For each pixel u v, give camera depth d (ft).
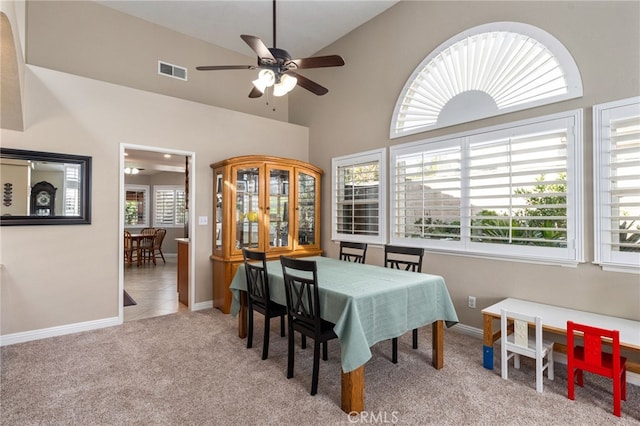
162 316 12.95
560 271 9.11
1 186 9.90
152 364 8.76
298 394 7.36
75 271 11.07
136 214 30.99
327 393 7.41
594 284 8.51
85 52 13.47
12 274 10.03
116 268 11.86
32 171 10.39
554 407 6.86
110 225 11.75
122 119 12.08
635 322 7.77
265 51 8.53
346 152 15.66
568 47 8.93
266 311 9.10
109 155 11.77
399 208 13.15
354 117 15.29
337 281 8.25
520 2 9.87
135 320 12.43
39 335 10.43
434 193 11.99
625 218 8.01
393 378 8.11
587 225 8.60
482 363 8.95
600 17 8.41
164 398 7.16
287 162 15.08
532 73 9.68
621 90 8.09
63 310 10.85
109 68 13.99
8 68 7.93
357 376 6.68
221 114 14.75
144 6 13.94
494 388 7.64
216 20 14.88
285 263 8.05
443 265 11.80
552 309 8.87
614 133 8.24
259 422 6.37
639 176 7.77
